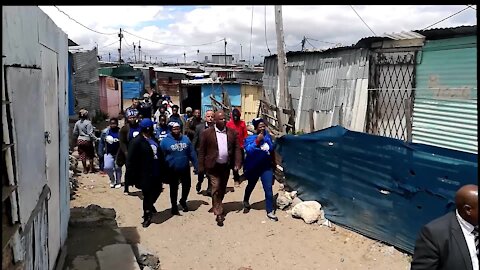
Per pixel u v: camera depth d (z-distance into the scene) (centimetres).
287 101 1303
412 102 951
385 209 618
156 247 629
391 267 558
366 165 643
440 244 293
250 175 755
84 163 1090
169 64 6038
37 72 372
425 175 559
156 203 839
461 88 851
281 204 789
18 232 281
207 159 724
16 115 295
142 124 698
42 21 400
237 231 689
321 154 739
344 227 698
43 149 393
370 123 1048
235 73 3041
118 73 3944
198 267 571
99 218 633
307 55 1315
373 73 1040
